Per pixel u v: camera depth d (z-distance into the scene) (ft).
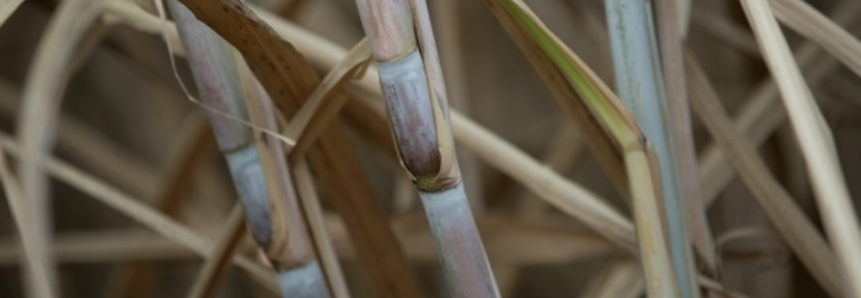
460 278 2.41
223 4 2.52
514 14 2.54
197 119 4.96
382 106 3.44
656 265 2.68
